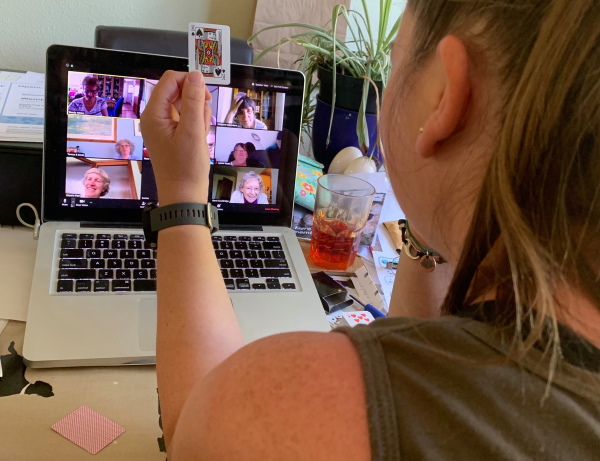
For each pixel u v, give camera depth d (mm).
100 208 786
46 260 708
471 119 326
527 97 280
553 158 282
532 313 288
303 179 990
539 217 287
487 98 316
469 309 322
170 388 436
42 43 1170
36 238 771
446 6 339
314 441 276
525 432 276
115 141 771
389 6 1034
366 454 271
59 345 600
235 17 1240
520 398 281
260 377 298
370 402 278
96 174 775
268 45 1204
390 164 404
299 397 284
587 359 289
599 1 263
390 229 966
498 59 308
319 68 1051
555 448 277
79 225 781
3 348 609
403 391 282
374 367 288
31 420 532
